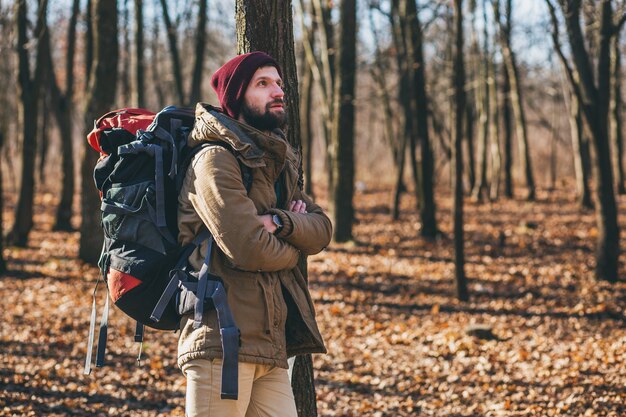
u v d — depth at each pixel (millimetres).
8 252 14180
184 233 2740
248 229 2607
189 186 2717
